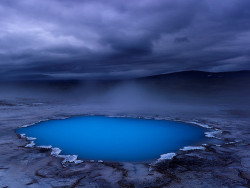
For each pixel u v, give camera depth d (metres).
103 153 9.95
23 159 8.58
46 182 6.43
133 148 10.77
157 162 8.45
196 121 17.53
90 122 17.41
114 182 6.47
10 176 6.86
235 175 6.97
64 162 8.44
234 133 13.20
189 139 12.32
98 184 6.31
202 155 9.14
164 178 6.79
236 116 20.20
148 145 11.29
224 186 6.20
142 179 6.71
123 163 8.38
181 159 8.72
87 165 8.05
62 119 18.72
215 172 7.25
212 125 15.84
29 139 12.12
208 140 11.93
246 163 8.05
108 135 13.45
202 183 6.41
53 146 10.97
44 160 8.54
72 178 6.76
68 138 12.67
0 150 9.73
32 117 19.38
